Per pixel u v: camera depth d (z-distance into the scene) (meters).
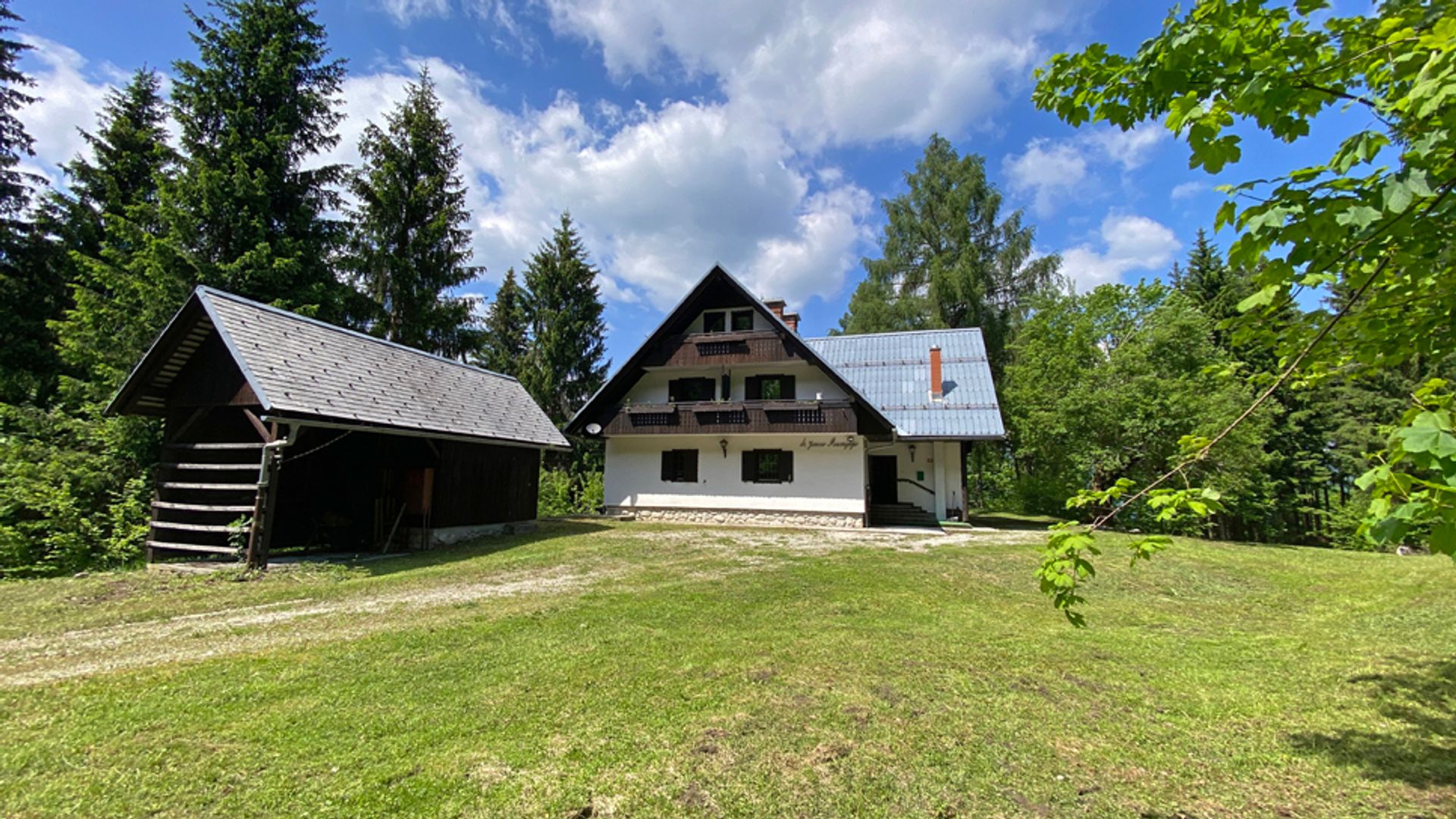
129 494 12.94
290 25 20.05
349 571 10.35
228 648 5.91
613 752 3.78
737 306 20.39
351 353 13.01
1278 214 2.28
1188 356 20.45
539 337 32.22
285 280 18.11
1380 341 3.20
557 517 20.67
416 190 23.58
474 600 8.14
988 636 6.57
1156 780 3.50
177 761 3.63
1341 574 11.17
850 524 18.70
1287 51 2.56
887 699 4.66
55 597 8.21
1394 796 3.27
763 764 3.65
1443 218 2.32
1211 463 18.36
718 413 19.39
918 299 29.69
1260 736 4.05
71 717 4.24
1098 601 9.09
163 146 20.08
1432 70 2.04
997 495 30.33
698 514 20.09
